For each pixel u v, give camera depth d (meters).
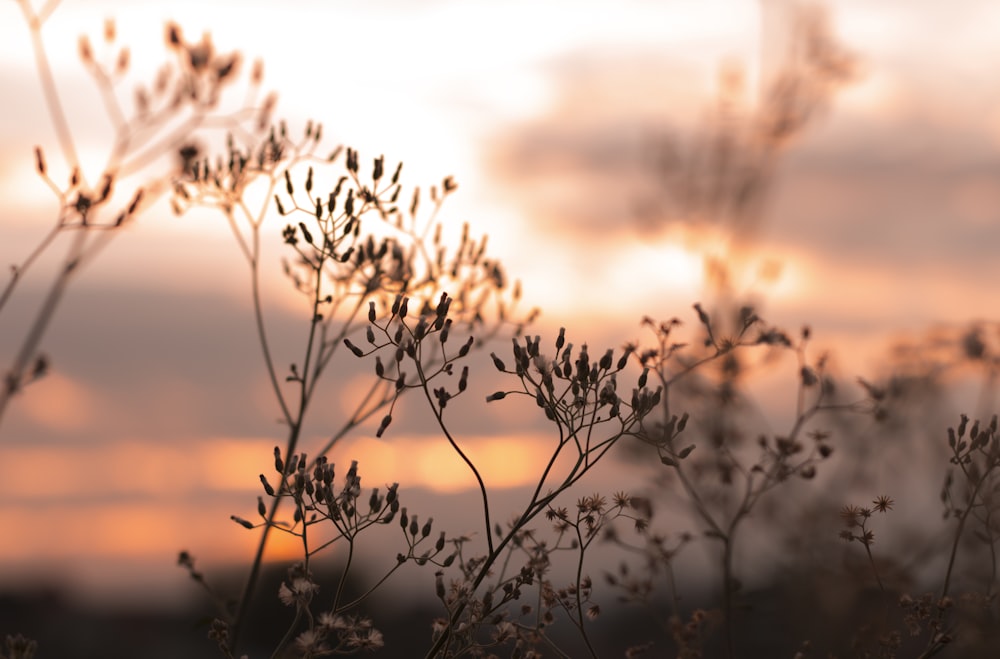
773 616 3.69
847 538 3.05
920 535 3.70
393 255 4.03
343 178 3.55
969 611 2.86
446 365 2.84
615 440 2.76
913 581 3.54
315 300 3.63
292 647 2.68
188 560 3.50
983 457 3.00
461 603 2.71
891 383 4.47
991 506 3.03
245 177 4.09
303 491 2.79
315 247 3.56
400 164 3.61
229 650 3.09
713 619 3.38
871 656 3.17
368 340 2.83
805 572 3.67
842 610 3.55
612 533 3.50
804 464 3.63
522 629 2.87
